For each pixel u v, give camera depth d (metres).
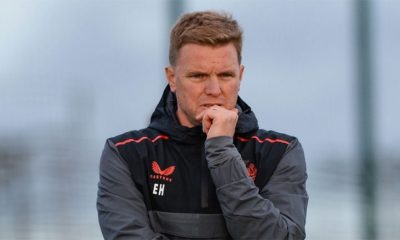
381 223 18.05
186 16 8.48
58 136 20.72
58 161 20.50
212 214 8.43
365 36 18.06
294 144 8.76
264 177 8.58
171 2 16.59
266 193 8.53
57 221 20.08
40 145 20.48
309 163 19.50
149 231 8.38
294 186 8.60
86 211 20.25
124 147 8.60
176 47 8.41
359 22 18.05
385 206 18.11
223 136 8.26
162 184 8.48
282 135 8.80
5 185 20.22
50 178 20.34
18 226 20.09
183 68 8.34
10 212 20.09
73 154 20.66
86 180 20.48
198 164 8.52
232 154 8.21
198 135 8.53
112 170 8.55
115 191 8.50
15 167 20.31
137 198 8.48
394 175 18.20
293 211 8.45
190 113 8.38
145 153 8.56
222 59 8.26
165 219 8.44
